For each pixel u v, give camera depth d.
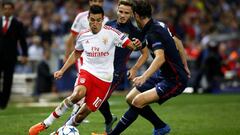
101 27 29.75
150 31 28.50
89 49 29.67
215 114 44.12
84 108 29.45
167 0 87.81
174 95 29.69
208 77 69.94
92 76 29.34
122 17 32.59
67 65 30.86
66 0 84.94
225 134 33.66
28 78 67.62
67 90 66.88
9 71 48.88
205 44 73.56
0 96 49.22
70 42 39.00
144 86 30.52
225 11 92.94
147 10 28.72
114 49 29.86
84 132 33.44
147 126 36.16
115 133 29.72
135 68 31.39
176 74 29.34
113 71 30.02
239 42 79.81
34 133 29.27
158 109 47.34
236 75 72.31
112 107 48.38
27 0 83.50
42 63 65.12
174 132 34.22
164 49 28.72
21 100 65.50
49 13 80.25
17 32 48.53
